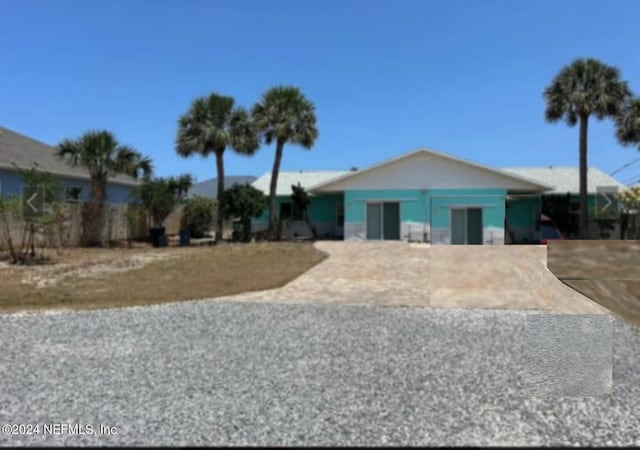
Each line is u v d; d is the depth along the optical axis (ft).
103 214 64.95
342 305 29.55
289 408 13.84
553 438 12.11
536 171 96.99
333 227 90.17
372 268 46.11
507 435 12.26
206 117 73.05
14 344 20.61
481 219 74.13
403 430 12.48
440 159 75.15
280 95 76.07
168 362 18.19
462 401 14.46
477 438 12.07
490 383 15.99
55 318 25.67
